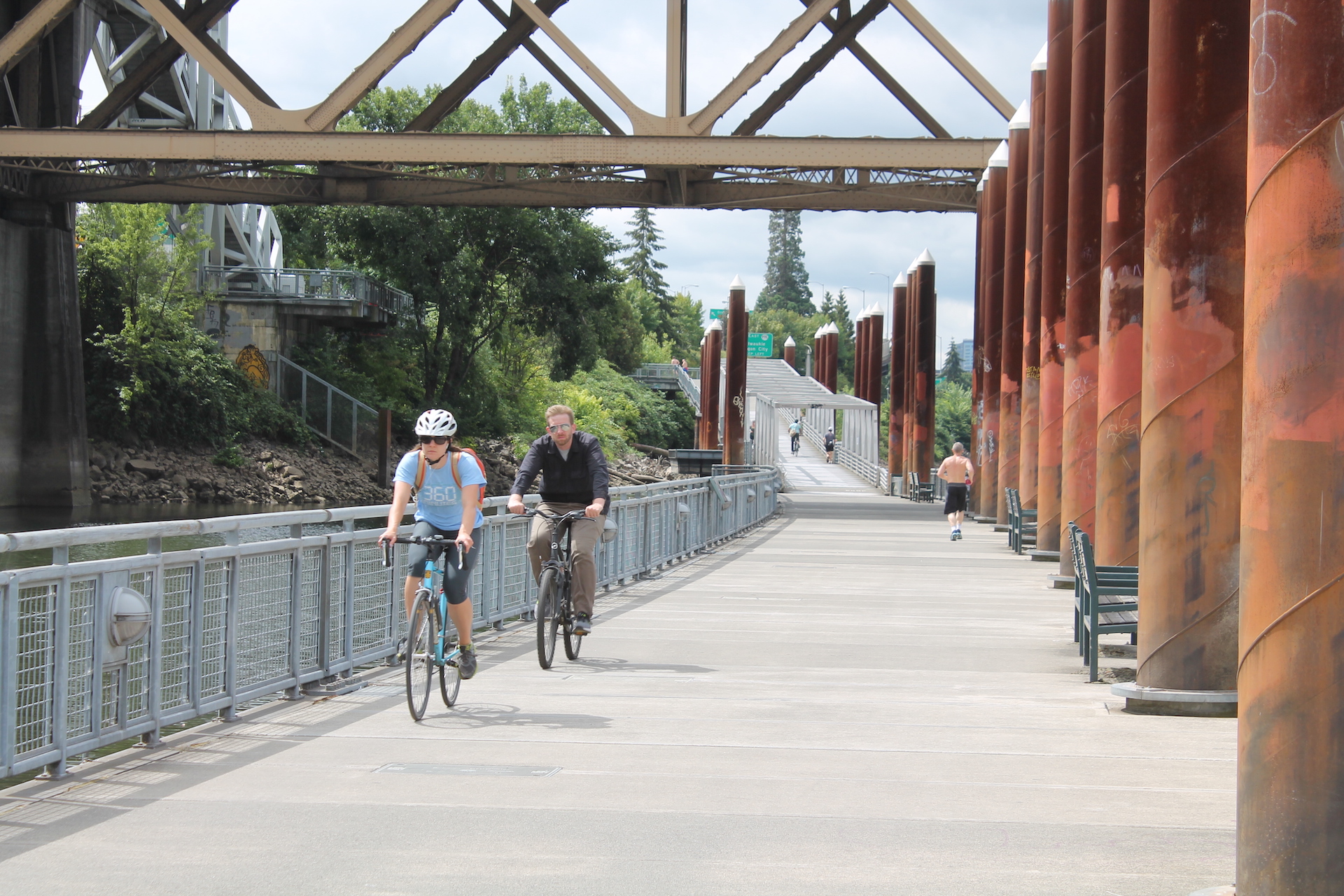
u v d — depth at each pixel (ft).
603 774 63.93
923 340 492.13
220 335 563.89
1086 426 173.68
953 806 58.23
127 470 464.65
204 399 489.67
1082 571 101.19
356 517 91.91
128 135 337.72
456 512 78.84
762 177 383.86
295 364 568.82
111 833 52.49
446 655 79.51
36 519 374.22
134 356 471.21
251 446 514.27
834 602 149.18
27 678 57.93
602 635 118.52
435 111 364.99
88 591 62.18
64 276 433.89
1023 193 306.55
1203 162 78.89
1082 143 177.37
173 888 45.73
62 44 440.86
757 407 592.19
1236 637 81.30
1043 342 217.56
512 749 69.31
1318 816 38.40
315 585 86.74
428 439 76.64
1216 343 79.71
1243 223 79.41
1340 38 38.55
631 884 46.52
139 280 488.85
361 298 588.09
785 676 96.43
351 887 45.96
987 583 175.22
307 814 55.67
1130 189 124.57
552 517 98.37
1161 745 72.33
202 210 514.27
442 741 71.00
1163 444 81.76
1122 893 46.03
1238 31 78.59
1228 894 44.98
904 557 218.59
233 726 74.54
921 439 487.61
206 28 352.90
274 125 332.60
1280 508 39.09
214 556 72.95
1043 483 214.28
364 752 68.13
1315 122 38.70
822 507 408.67
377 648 96.89
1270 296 39.60
